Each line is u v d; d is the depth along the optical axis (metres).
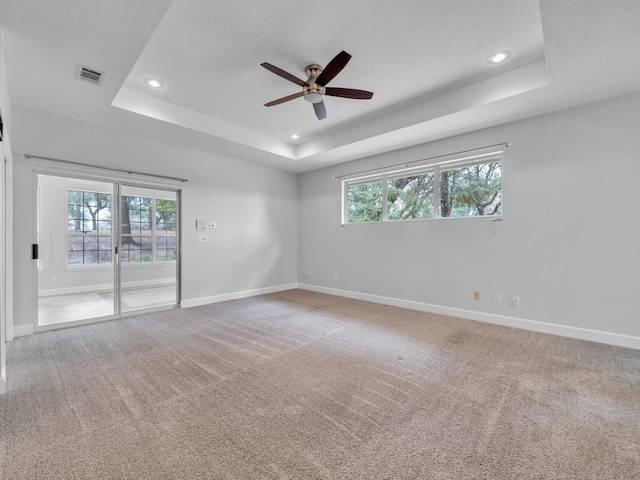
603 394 2.03
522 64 2.79
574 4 1.74
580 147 3.12
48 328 3.41
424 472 1.35
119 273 4.00
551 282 3.31
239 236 5.26
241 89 3.23
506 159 3.58
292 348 2.89
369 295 5.05
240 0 1.99
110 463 1.41
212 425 1.70
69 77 2.59
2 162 2.01
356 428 1.67
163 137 4.07
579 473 1.35
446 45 2.50
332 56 2.64
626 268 2.90
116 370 2.40
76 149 3.51
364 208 5.25
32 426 1.68
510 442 1.55
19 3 1.76
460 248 4.01
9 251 3.04
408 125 3.65
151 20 1.94
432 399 1.98
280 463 1.41
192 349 2.86
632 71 2.46
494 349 2.85
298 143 5.05
